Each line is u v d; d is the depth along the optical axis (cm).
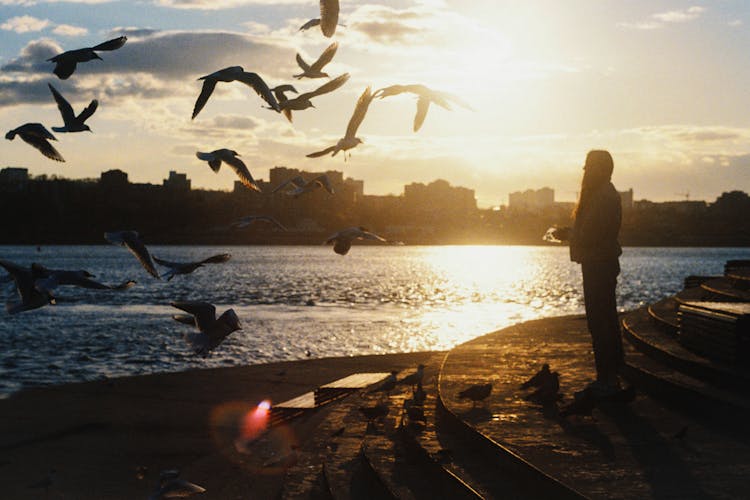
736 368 959
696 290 1825
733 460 738
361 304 6044
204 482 1152
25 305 603
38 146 691
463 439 912
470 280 10344
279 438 1419
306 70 656
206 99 658
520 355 1466
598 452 768
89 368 2811
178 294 7081
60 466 1296
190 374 2200
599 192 1009
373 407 1138
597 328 1020
